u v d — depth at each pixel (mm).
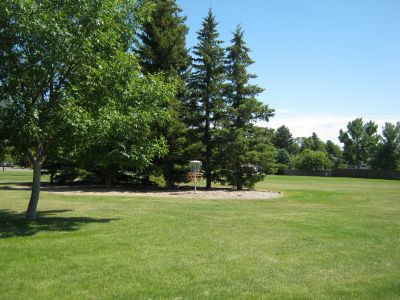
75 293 5754
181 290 5945
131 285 6125
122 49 12570
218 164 27172
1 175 44000
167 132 24547
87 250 8281
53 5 11156
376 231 11266
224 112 26484
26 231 10320
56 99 11344
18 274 6590
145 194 22438
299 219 13391
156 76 14172
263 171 27141
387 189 32312
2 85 10930
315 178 60500
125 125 11570
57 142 11719
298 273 6945
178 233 10344
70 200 18609
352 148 88438
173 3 26906
